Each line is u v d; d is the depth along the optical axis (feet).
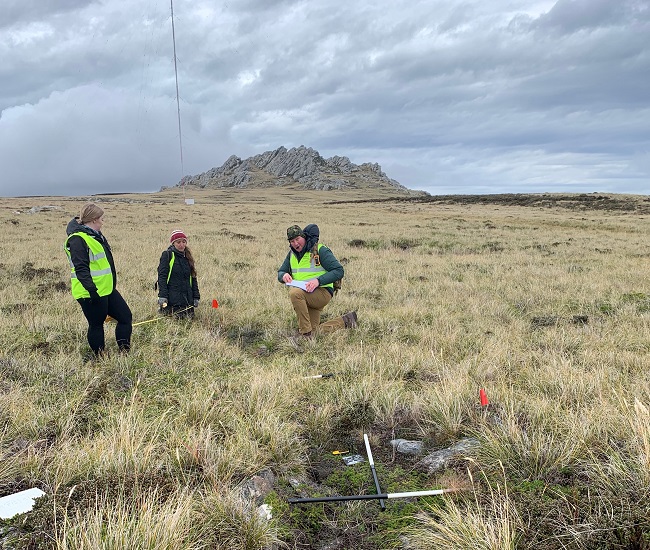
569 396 14.96
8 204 164.96
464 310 29.25
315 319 25.31
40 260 45.11
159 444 12.25
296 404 15.61
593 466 10.23
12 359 18.35
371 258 51.90
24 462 11.23
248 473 11.38
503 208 175.52
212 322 26.17
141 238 66.54
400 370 18.75
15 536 8.80
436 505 10.11
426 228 92.84
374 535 9.64
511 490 10.25
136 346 21.24
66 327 23.08
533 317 27.86
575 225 108.37
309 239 24.16
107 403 15.49
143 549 8.18
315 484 11.63
